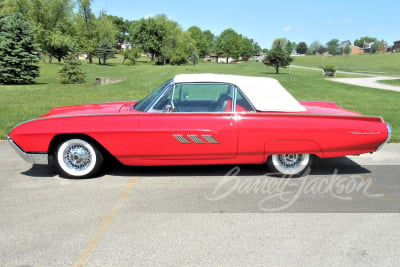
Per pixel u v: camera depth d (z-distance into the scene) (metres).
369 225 3.43
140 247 2.99
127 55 73.62
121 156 4.54
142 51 90.38
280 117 4.52
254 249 2.97
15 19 24.47
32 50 24.83
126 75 35.66
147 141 4.45
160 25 87.62
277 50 50.62
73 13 57.59
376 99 15.58
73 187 4.43
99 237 3.16
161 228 3.34
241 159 4.64
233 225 3.42
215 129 4.45
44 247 2.98
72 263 2.75
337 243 3.08
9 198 4.06
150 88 19.88
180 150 4.50
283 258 2.84
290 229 3.34
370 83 28.41
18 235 3.19
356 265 2.75
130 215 3.62
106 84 23.58
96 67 54.94
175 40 86.81
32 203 3.92
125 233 3.24
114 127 4.43
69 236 3.17
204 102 4.80
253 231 3.29
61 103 12.59
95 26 68.25
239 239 3.14
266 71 54.91
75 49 25.42
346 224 3.45
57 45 53.66
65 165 4.68
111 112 4.68
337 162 5.68
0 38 23.98
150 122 4.45
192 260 2.80
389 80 32.09
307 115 4.55
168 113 4.47
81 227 3.35
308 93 18.44
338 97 16.34
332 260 2.81
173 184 4.56
